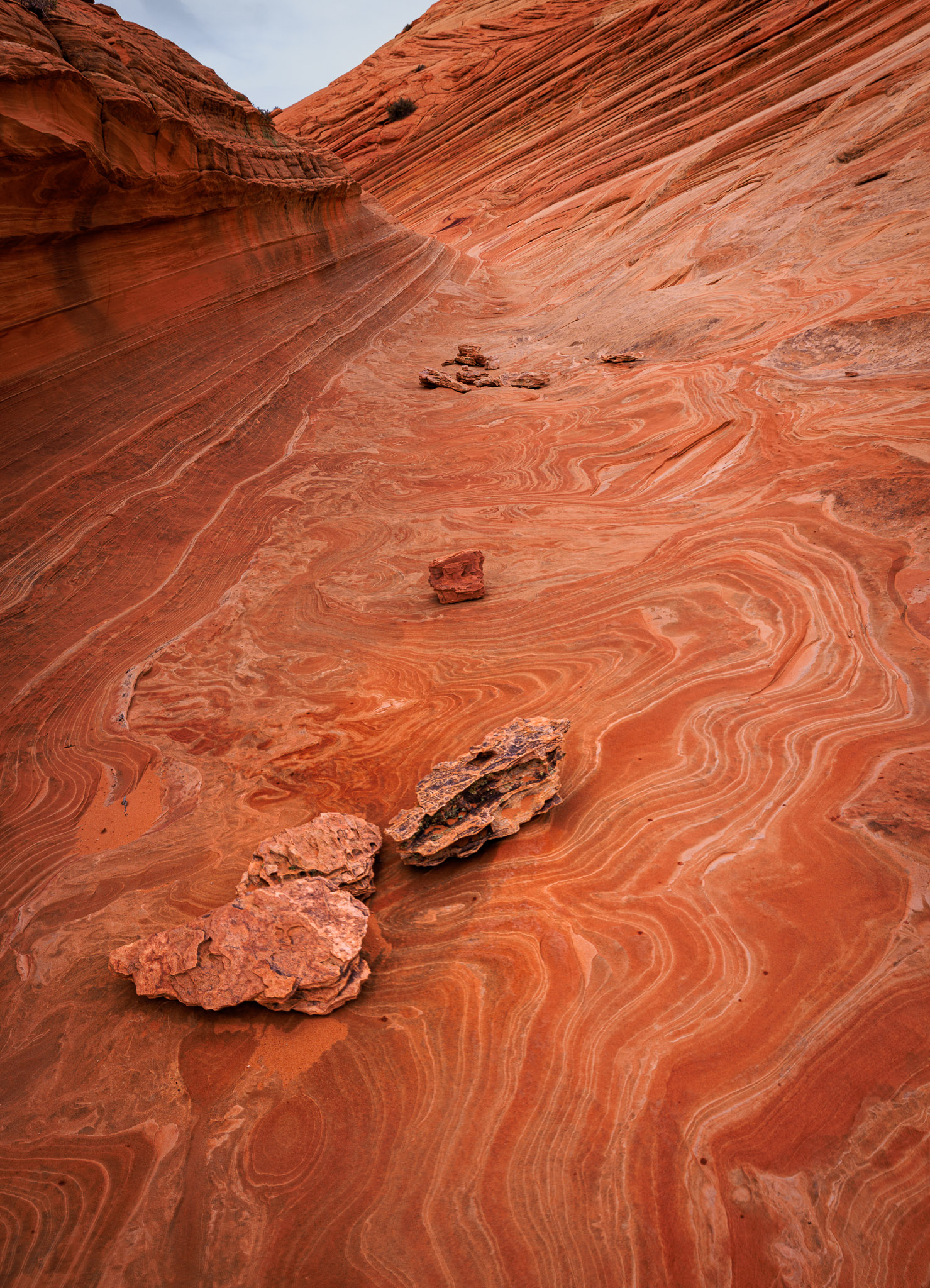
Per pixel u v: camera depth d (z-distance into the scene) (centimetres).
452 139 5903
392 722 729
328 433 1647
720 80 3744
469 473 1373
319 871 516
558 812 566
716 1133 347
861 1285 290
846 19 3186
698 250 2239
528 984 438
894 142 1941
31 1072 440
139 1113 405
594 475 1249
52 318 1148
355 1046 420
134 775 714
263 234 1995
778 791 539
